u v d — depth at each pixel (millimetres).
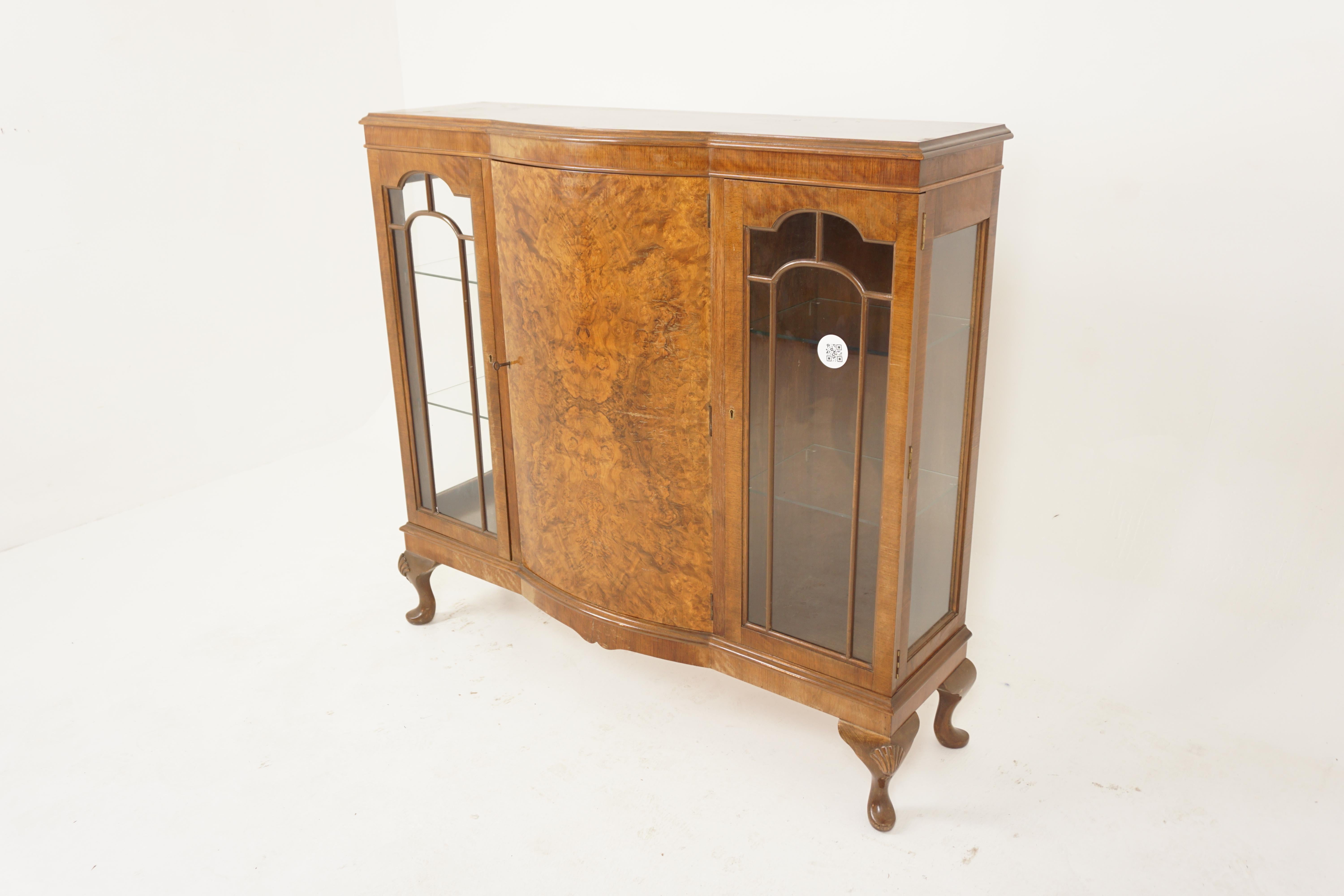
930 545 1902
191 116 3303
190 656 2557
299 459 3842
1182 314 2057
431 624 2711
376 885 1829
